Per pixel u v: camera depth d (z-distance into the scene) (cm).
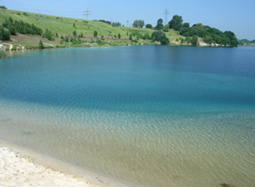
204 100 2473
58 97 2430
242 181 1080
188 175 1106
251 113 2070
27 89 2738
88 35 13800
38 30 10219
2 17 10312
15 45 7556
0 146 1259
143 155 1273
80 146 1346
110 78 3519
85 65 4803
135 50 9919
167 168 1156
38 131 1538
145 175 1089
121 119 1830
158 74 4000
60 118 1808
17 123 1666
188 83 3319
